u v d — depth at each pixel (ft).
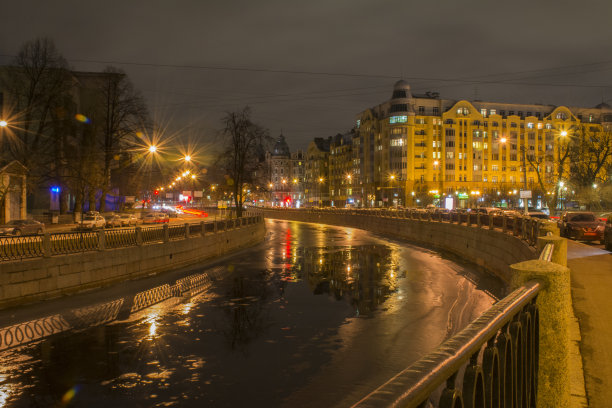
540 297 12.31
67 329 45.83
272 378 33.55
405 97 395.55
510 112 423.23
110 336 43.88
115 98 171.22
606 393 16.78
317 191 555.28
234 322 48.73
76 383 32.81
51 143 157.28
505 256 70.79
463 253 100.99
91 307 53.93
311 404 29.22
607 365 19.84
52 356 38.40
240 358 37.63
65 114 160.45
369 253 111.86
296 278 76.02
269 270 84.48
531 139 413.59
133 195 215.10
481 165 401.29
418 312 52.65
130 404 29.63
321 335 43.83
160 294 61.98
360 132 451.94
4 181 129.49
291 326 47.11
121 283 67.51
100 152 168.14
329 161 536.01
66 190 175.52
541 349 12.34
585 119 437.99
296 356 38.19
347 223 227.40
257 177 163.12
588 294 34.53
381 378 33.40
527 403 11.14
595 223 89.40
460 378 25.40
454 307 54.90
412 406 5.08
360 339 42.57
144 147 179.01
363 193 443.73
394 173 373.40
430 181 393.91
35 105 150.71
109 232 66.54
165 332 45.19
